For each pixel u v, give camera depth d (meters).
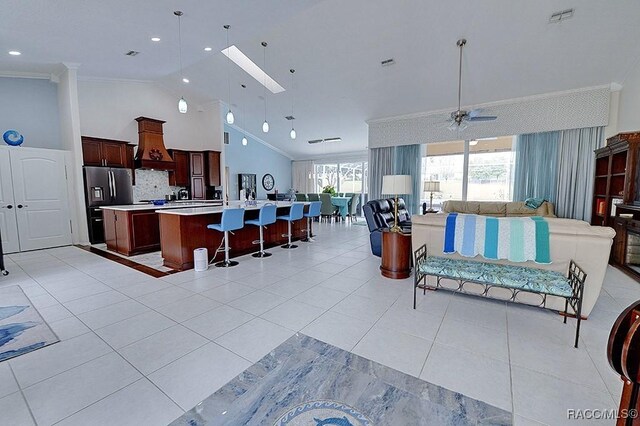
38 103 5.65
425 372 1.83
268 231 5.62
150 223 5.08
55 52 4.65
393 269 3.63
